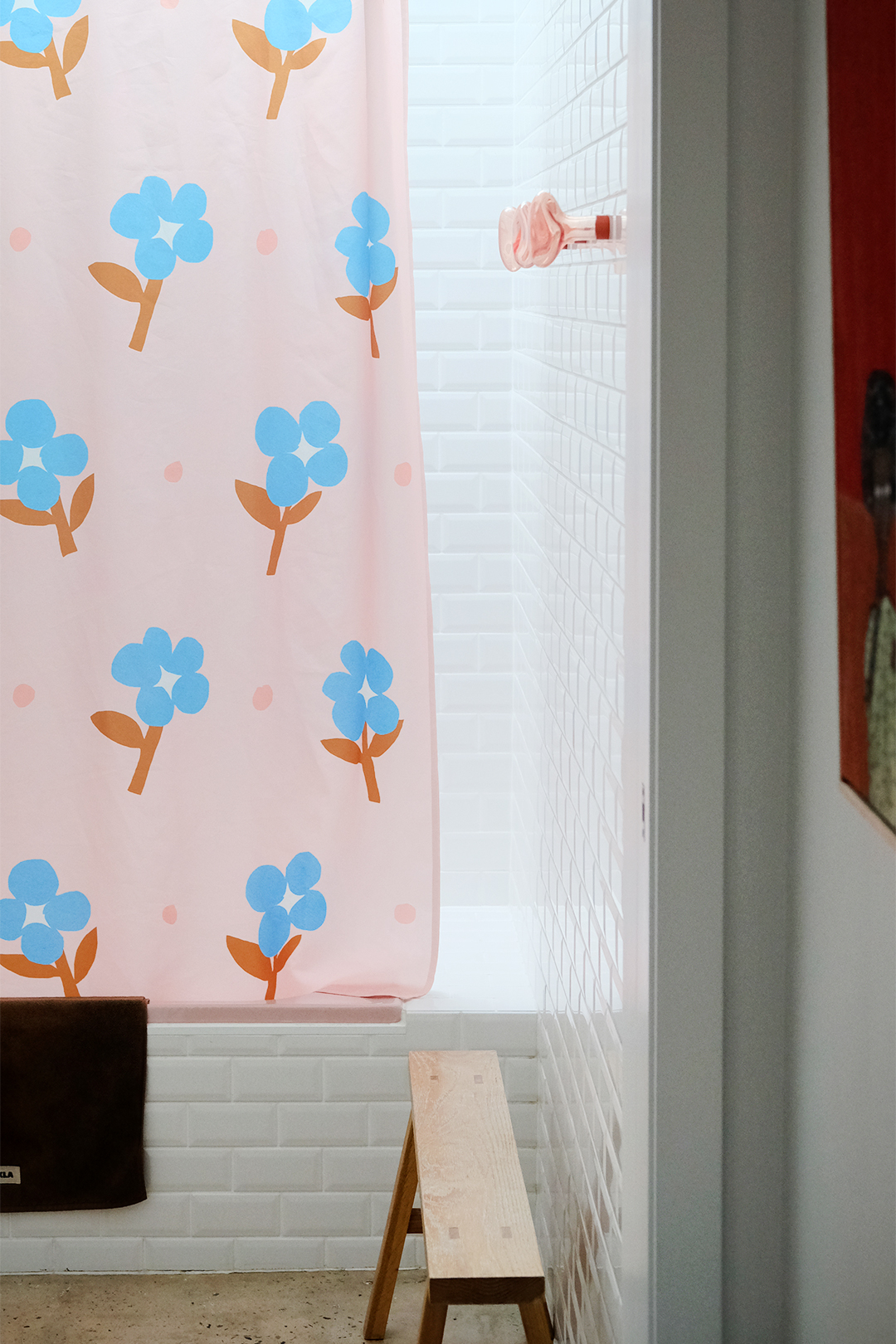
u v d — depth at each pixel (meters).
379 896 2.51
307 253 2.35
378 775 2.48
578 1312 1.95
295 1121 2.49
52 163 2.30
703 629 1.17
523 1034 2.49
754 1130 1.23
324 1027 2.47
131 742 2.42
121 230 2.32
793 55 1.11
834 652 1.05
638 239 1.22
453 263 2.93
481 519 3.01
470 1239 1.68
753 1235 1.25
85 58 2.28
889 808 0.84
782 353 1.14
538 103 2.42
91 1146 2.46
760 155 1.12
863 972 1.01
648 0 1.15
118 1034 2.44
